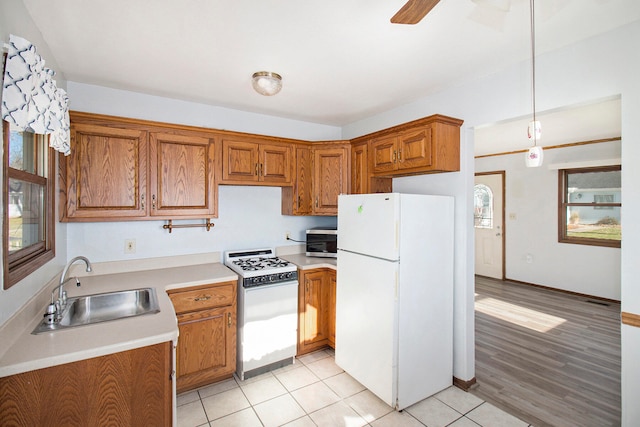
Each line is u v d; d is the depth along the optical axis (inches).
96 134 85.4
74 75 87.0
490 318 148.6
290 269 104.4
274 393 90.1
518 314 153.8
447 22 62.2
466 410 82.7
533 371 102.1
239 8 57.8
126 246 99.4
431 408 83.7
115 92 97.0
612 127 147.2
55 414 47.9
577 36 67.8
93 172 85.0
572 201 187.5
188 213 98.8
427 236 87.4
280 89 89.0
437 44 70.9
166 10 58.3
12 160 54.6
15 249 56.5
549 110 76.1
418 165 93.7
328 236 123.2
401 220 82.4
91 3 56.0
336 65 81.5
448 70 84.3
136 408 53.5
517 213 208.5
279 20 61.6
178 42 70.1
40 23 61.9
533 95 77.0
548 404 85.0
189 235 109.7
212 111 113.3
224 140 105.1
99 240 95.5
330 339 114.1
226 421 78.3
